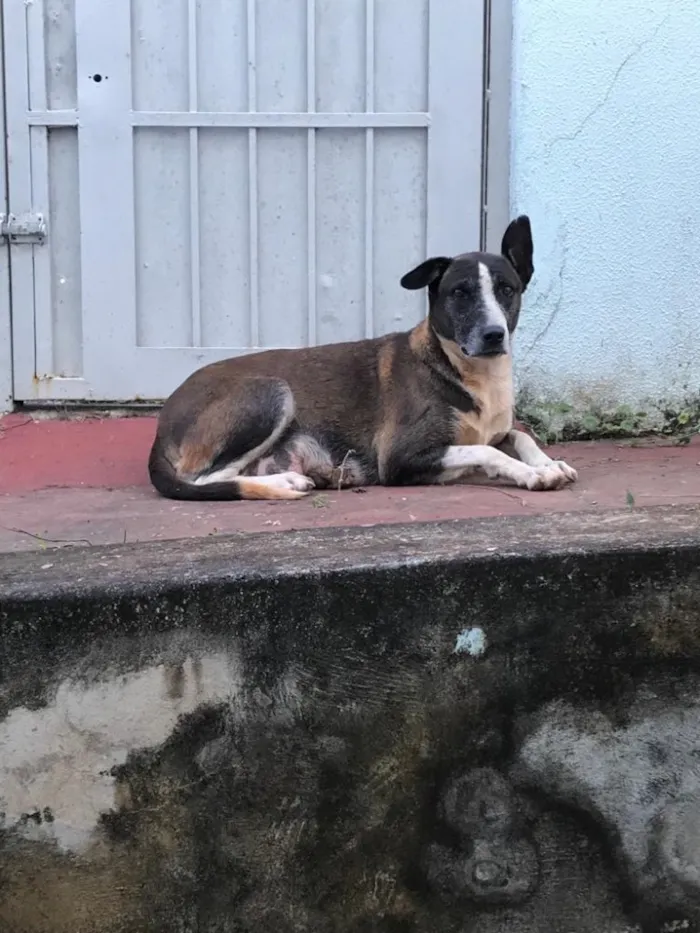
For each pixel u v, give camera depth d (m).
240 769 2.03
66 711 1.98
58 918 2.05
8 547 2.51
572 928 2.17
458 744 2.09
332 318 3.31
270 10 3.23
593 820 2.14
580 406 3.25
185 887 2.06
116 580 1.98
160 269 3.30
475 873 2.12
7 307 3.29
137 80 3.24
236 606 1.98
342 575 2.00
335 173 3.28
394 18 3.23
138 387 3.31
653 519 2.28
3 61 3.23
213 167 3.27
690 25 3.15
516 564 2.04
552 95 3.16
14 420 3.29
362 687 2.04
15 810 2.01
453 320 2.89
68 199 3.28
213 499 2.80
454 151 3.26
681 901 2.19
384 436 2.95
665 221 3.21
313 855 2.08
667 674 2.11
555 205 3.20
